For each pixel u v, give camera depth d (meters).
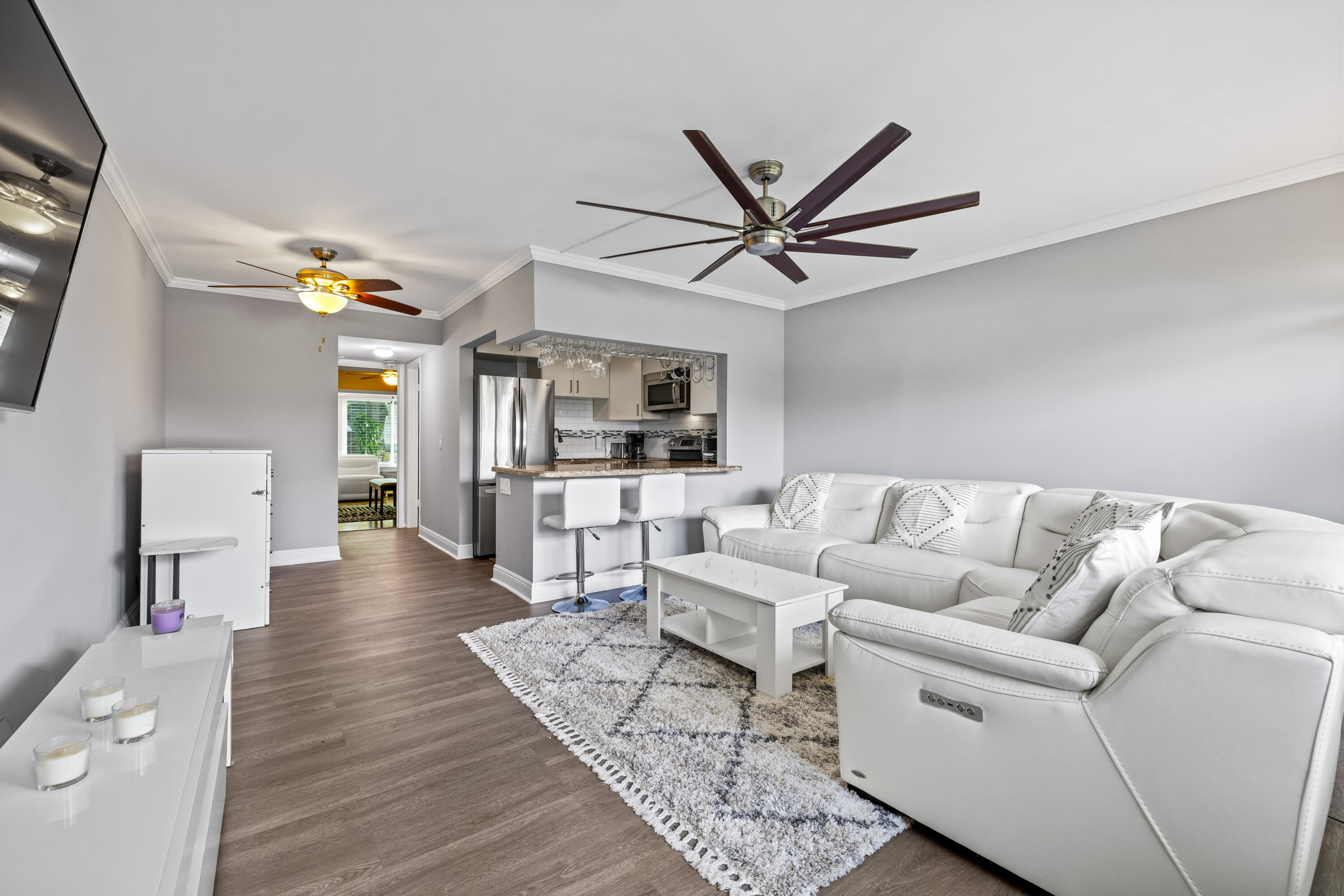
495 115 2.34
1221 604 1.23
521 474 4.17
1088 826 1.31
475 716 2.36
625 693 2.54
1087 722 1.31
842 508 4.20
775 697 2.48
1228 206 3.02
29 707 1.81
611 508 3.92
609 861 1.55
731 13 1.79
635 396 6.96
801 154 2.64
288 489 5.15
